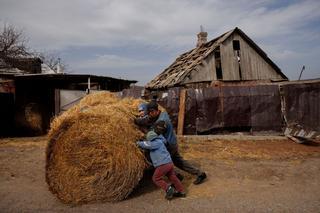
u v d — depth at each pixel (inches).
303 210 169.9
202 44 798.5
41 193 208.8
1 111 548.7
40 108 598.2
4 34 936.9
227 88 434.6
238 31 689.0
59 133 190.4
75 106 235.9
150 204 185.2
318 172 250.2
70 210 176.6
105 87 700.7
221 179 234.8
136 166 193.8
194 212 170.6
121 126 192.2
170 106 435.5
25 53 969.5
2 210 176.9
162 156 193.5
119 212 172.4
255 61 705.6
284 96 434.6
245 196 196.2
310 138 390.9
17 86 589.0
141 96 513.0
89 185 187.5
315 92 420.2
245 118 432.8
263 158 303.0
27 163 296.7
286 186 216.2
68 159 189.2
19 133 564.1
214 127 430.9
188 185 222.5
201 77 653.3
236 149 344.8
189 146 358.9
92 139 188.2
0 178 245.1
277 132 433.4
